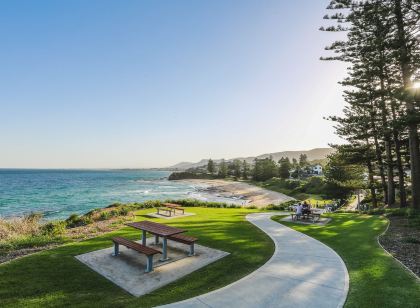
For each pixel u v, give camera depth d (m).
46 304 5.35
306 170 107.75
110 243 9.84
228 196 63.91
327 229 12.39
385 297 5.18
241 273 6.86
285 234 11.34
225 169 148.38
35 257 8.14
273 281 6.29
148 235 11.23
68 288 6.06
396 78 18.47
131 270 7.12
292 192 61.28
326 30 16.52
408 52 13.23
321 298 5.40
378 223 13.07
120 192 67.50
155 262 7.70
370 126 21.41
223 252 8.61
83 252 8.67
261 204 50.44
